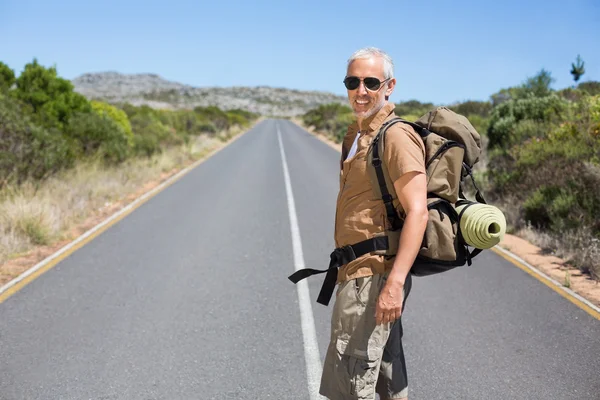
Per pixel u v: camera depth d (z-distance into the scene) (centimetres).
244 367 398
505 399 348
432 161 233
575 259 664
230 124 4878
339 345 238
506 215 906
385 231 234
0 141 1027
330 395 244
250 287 591
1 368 396
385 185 232
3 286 590
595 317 490
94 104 2036
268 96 19912
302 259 712
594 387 362
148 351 426
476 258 700
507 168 1073
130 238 830
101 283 604
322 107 5109
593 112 973
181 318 497
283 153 2553
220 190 1345
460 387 365
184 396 357
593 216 750
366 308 233
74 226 920
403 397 270
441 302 538
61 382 375
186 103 16112
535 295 553
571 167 863
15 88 1616
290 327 476
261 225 930
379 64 242
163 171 1772
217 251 751
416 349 428
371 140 239
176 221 962
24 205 842
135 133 2317
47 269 659
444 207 232
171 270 657
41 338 450
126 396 357
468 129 240
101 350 427
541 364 397
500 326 472
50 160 1140
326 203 1163
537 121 1339
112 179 1362
